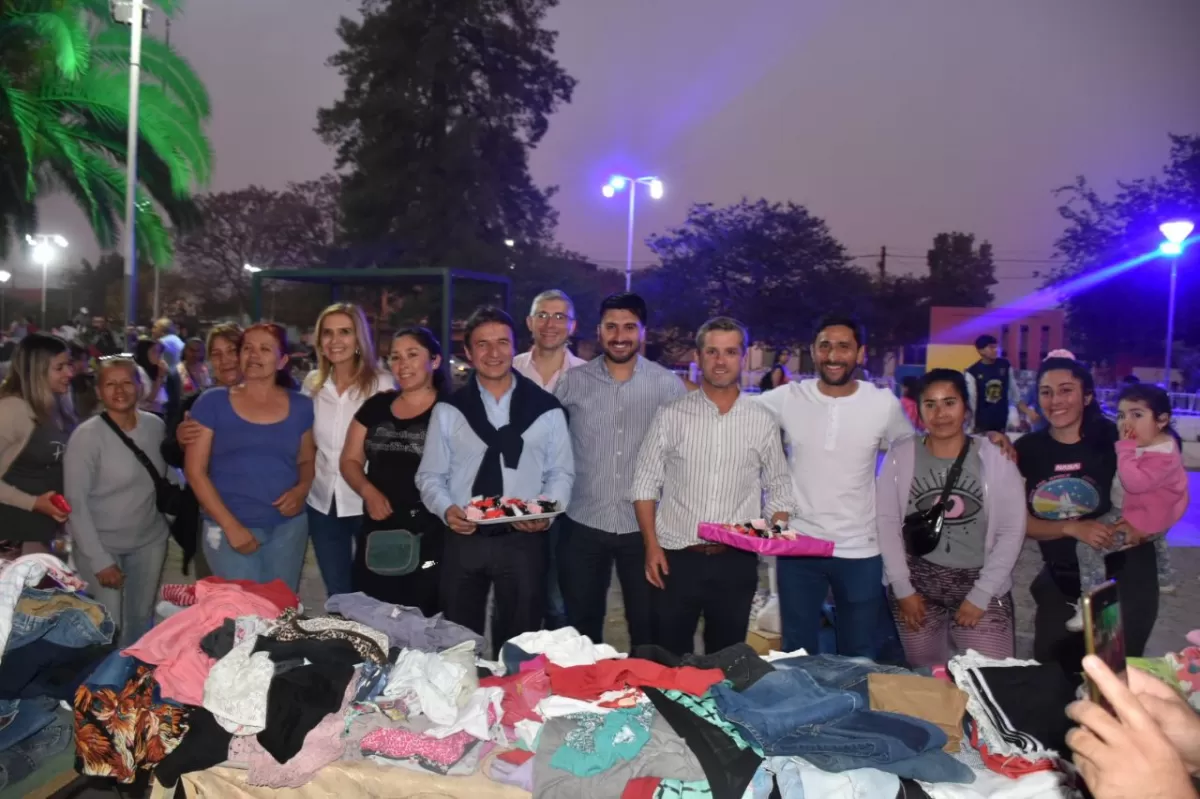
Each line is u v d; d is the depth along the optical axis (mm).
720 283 38531
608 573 4602
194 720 2803
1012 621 3951
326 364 4738
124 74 17844
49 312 60844
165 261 20141
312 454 4594
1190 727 1629
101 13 17656
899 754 2441
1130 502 3838
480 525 4004
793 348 37406
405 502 4309
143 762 2873
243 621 3035
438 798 2594
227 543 4312
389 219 34031
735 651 2977
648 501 4152
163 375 11055
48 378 4668
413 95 33375
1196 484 13797
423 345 4344
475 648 3258
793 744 2473
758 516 4164
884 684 2762
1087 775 1368
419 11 33031
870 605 4164
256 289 10719
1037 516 4031
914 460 4008
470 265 32625
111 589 4434
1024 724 2590
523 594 4133
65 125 18141
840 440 4133
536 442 4254
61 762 3385
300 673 2777
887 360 41406
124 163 19375
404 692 2789
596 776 2455
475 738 2682
